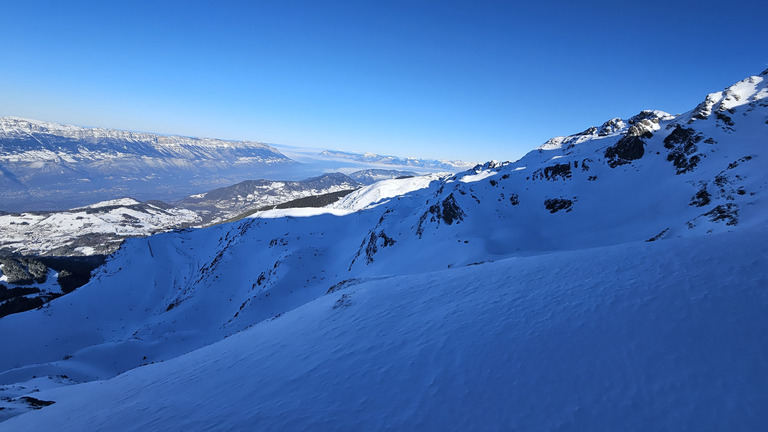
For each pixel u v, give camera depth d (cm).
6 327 9500
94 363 6825
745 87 9769
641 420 838
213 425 1206
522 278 2102
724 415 802
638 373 1001
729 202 5334
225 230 17650
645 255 1944
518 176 10706
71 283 16400
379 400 1155
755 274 1415
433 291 2331
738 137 7862
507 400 1016
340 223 14525
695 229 5197
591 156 10288
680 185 7556
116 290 12475
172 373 2216
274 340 2295
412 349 1494
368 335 1814
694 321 1186
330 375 1431
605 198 8525
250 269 11669
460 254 6819
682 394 888
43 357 8881
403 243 9112
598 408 905
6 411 2311
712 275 1490
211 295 10412
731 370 932
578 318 1398
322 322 2338
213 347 2836
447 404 1057
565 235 7550
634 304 1397
